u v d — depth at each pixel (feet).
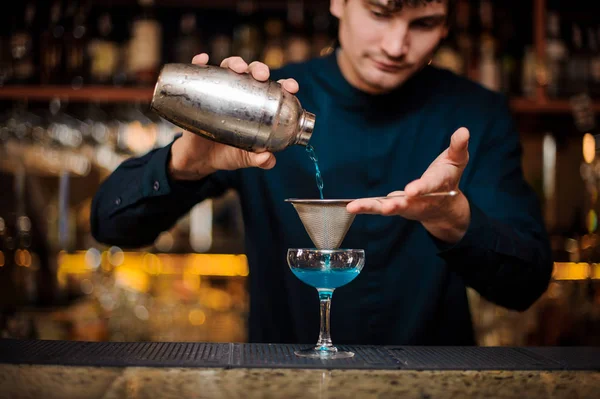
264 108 4.57
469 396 3.67
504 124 6.83
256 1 10.89
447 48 10.40
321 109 6.72
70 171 10.54
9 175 10.19
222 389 3.69
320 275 4.54
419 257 6.48
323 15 11.03
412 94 6.70
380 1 5.43
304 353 4.51
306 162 6.61
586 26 10.93
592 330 9.74
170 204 5.80
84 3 10.73
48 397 3.52
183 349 4.63
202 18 11.34
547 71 10.17
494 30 10.78
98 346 4.70
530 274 5.62
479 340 9.68
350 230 6.41
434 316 6.46
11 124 9.92
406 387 3.80
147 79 10.06
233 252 11.13
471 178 6.60
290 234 6.56
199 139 5.02
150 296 10.20
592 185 9.90
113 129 10.49
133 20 11.12
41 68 10.25
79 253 10.88
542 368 4.23
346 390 3.72
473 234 5.07
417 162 6.69
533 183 11.12
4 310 9.84
